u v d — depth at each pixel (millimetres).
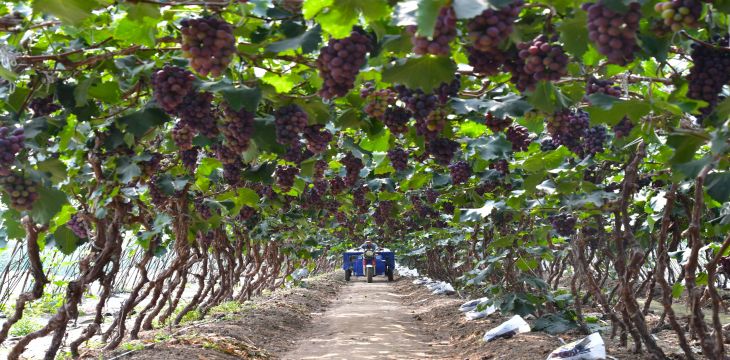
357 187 8688
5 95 3506
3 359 8859
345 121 4555
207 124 3582
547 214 7059
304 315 13703
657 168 6180
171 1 2992
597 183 6926
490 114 4211
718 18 2990
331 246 27016
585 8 2336
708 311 11539
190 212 7227
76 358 7438
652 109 2844
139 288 8070
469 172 6121
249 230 12156
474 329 9734
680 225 6547
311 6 2463
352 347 9195
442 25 2248
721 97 3354
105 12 3439
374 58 3426
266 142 3816
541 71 2598
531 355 6730
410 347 9164
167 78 3256
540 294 8531
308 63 3600
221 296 12984
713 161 2938
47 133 3898
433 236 15508
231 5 3115
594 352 5988
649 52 2936
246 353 8148
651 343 5684
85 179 5430
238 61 3709
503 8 2275
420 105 3529
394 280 28797
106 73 3957
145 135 4945
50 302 13828
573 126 4113
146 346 7680
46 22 3266
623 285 5598
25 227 5090
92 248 5730
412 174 7391
